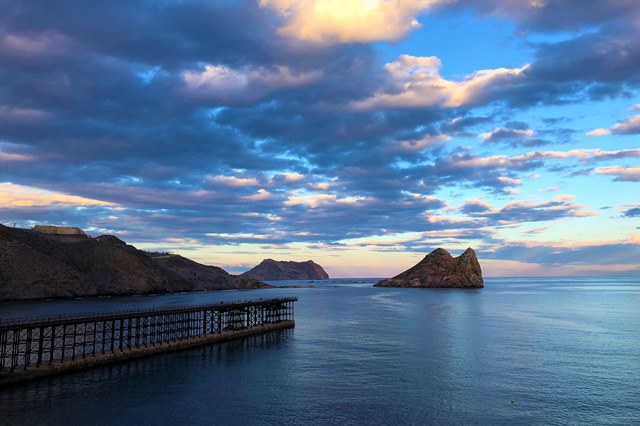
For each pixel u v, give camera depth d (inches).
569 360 2738.7
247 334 3683.6
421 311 5866.1
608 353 2947.8
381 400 1974.7
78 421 1692.9
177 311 3166.8
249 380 2279.8
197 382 2229.3
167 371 2436.0
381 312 5802.2
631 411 1851.6
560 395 2048.5
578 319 4859.7
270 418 1756.9
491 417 1781.5
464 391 2107.5
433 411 1843.0
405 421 1734.7
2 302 7278.5
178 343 3014.3
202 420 1731.1
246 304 3946.9
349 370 2492.6
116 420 1713.8
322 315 5472.4
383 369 2514.8
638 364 2632.9
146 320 3243.1
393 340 3486.7
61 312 5300.2
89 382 2188.7
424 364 2637.8
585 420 1756.9
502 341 3415.4
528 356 2854.3
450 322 4628.4
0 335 2219.5
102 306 6358.3
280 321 4320.9
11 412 1748.3
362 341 3442.4
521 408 1881.2
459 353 2955.2
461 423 1722.4
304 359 2773.1
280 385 2193.7
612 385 2202.3
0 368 2146.9
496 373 2426.2
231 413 1808.6
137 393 2037.4
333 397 2014.0
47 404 1855.3
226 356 2851.9
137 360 2669.8
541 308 6220.5
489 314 5408.5
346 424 1705.2
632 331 3934.5
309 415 1792.6
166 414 1787.6
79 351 3011.8
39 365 2247.8
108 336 3686.0
